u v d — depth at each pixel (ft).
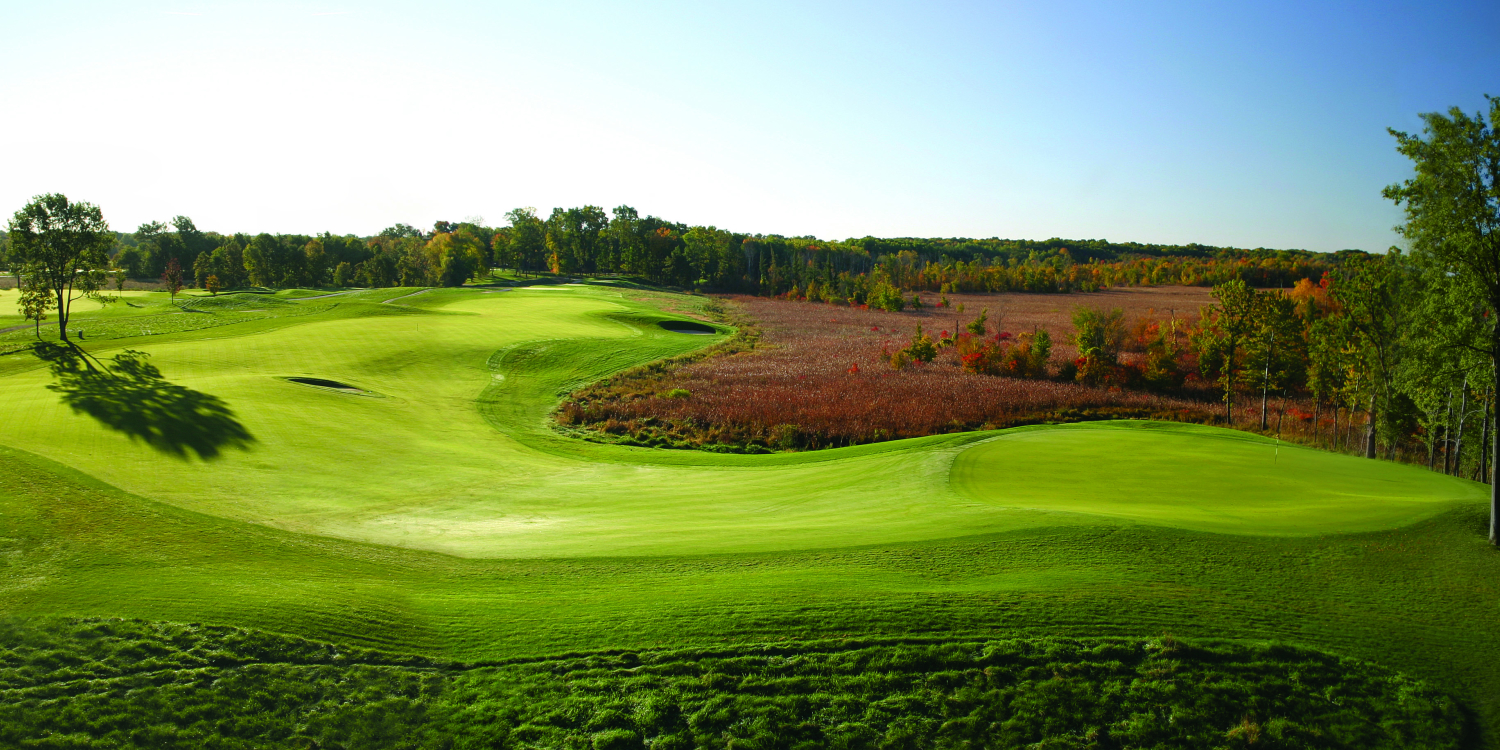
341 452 84.23
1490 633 34.88
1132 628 34.76
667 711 30.04
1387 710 30.17
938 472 71.26
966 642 33.71
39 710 28.37
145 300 287.48
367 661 32.30
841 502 63.46
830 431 127.85
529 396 139.03
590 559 44.73
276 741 27.84
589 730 29.09
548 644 33.86
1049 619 35.32
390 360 150.71
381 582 40.57
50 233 160.15
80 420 81.66
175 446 76.54
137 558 42.42
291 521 56.03
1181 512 53.26
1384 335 115.55
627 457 97.76
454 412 119.75
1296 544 44.57
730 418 131.75
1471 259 47.47
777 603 36.91
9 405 87.71
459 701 30.17
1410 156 49.06
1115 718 30.04
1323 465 72.64
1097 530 46.47
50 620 33.91
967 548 44.55
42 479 56.34
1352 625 35.53
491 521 58.90
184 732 27.89
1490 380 51.21
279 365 137.28
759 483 76.95
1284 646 33.47
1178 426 105.91
